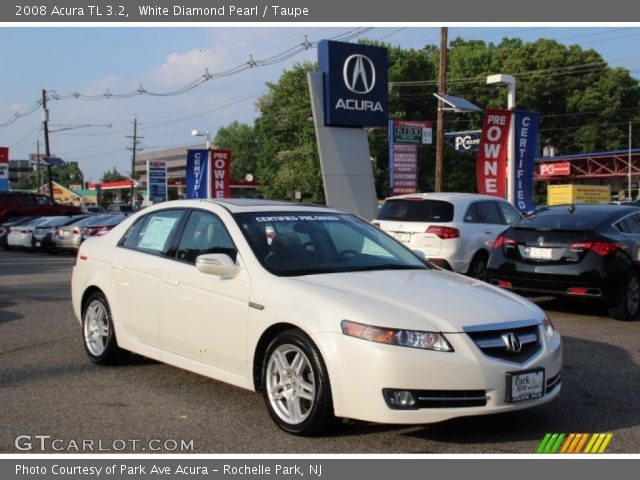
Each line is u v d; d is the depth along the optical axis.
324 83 19.02
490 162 19.42
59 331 8.67
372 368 4.40
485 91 61.97
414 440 4.76
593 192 42.38
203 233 5.93
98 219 26.05
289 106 62.09
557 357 4.90
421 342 4.43
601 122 65.69
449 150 58.81
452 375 4.39
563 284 9.40
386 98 19.80
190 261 5.88
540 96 65.25
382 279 5.23
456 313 4.64
